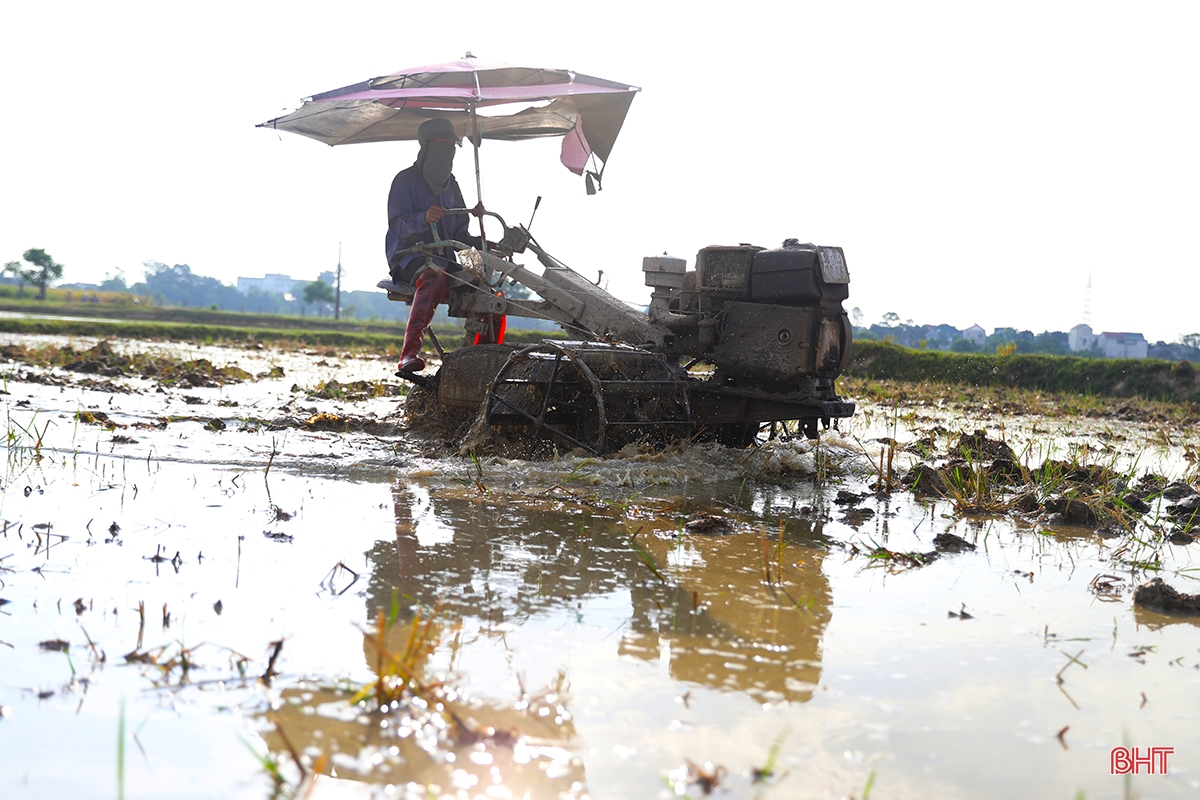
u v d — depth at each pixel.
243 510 3.79
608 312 6.22
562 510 4.13
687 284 6.11
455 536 3.51
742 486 5.00
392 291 6.87
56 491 4.00
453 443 5.94
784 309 5.52
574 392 5.73
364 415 7.72
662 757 1.77
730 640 2.48
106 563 2.92
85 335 25.14
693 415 6.05
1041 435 9.23
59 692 1.95
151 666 2.10
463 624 2.49
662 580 3.01
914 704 2.10
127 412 7.09
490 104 6.31
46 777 1.60
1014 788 1.72
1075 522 4.47
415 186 6.73
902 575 3.29
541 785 1.64
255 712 1.89
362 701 1.95
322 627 2.41
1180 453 8.20
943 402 13.60
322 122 6.92
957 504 4.73
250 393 9.48
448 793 1.59
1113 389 17.80
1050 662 2.43
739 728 1.92
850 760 1.80
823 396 5.56
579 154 7.11
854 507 4.62
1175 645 2.62
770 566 3.29
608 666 2.24
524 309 6.46
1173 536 4.14
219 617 2.45
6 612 2.43
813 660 2.36
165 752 1.71
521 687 2.05
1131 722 2.06
